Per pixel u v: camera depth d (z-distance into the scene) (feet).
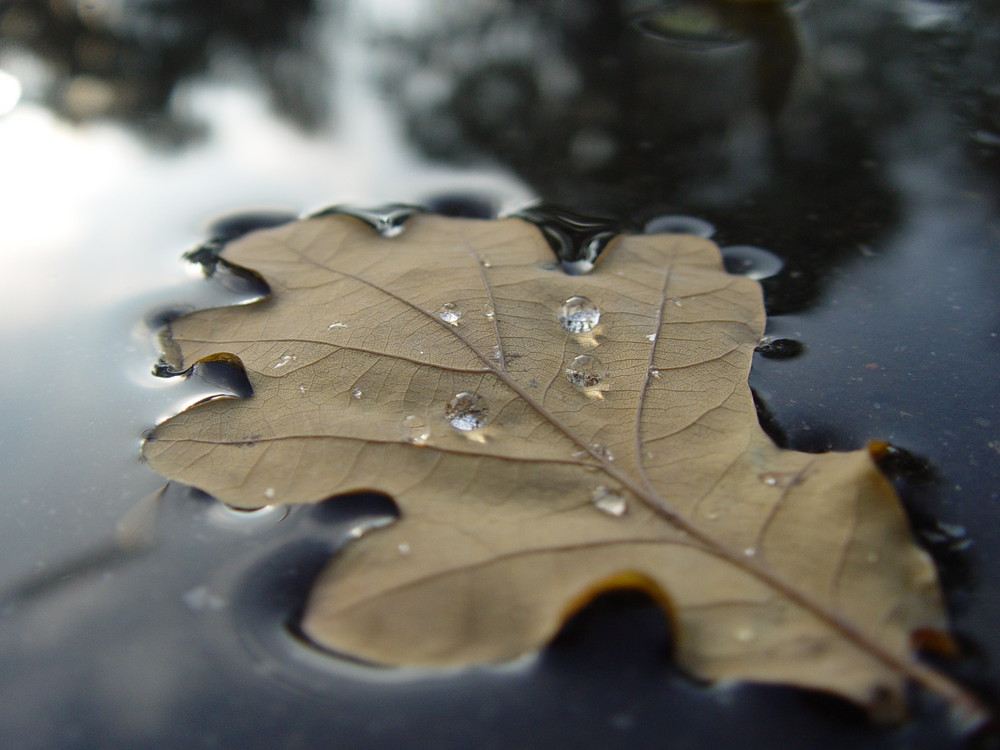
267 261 0.48
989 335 0.47
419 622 0.35
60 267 0.54
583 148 0.63
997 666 0.35
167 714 0.35
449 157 0.63
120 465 0.42
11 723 0.35
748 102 0.67
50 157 0.64
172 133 0.67
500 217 0.57
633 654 0.36
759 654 0.35
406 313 0.45
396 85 0.74
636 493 0.39
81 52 0.81
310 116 0.69
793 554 0.37
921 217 0.55
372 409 0.42
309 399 0.42
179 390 0.46
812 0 0.85
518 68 0.75
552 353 0.43
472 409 0.41
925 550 0.38
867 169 0.60
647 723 0.34
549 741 0.34
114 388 0.46
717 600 0.36
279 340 0.45
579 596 0.36
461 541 0.37
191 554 0.39
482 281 0.46
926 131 0.63
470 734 0.34
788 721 0.34
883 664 0.34
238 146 0.65
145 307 0.51
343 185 0.60
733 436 0.40
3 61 0.79
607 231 0.55
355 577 0.36
